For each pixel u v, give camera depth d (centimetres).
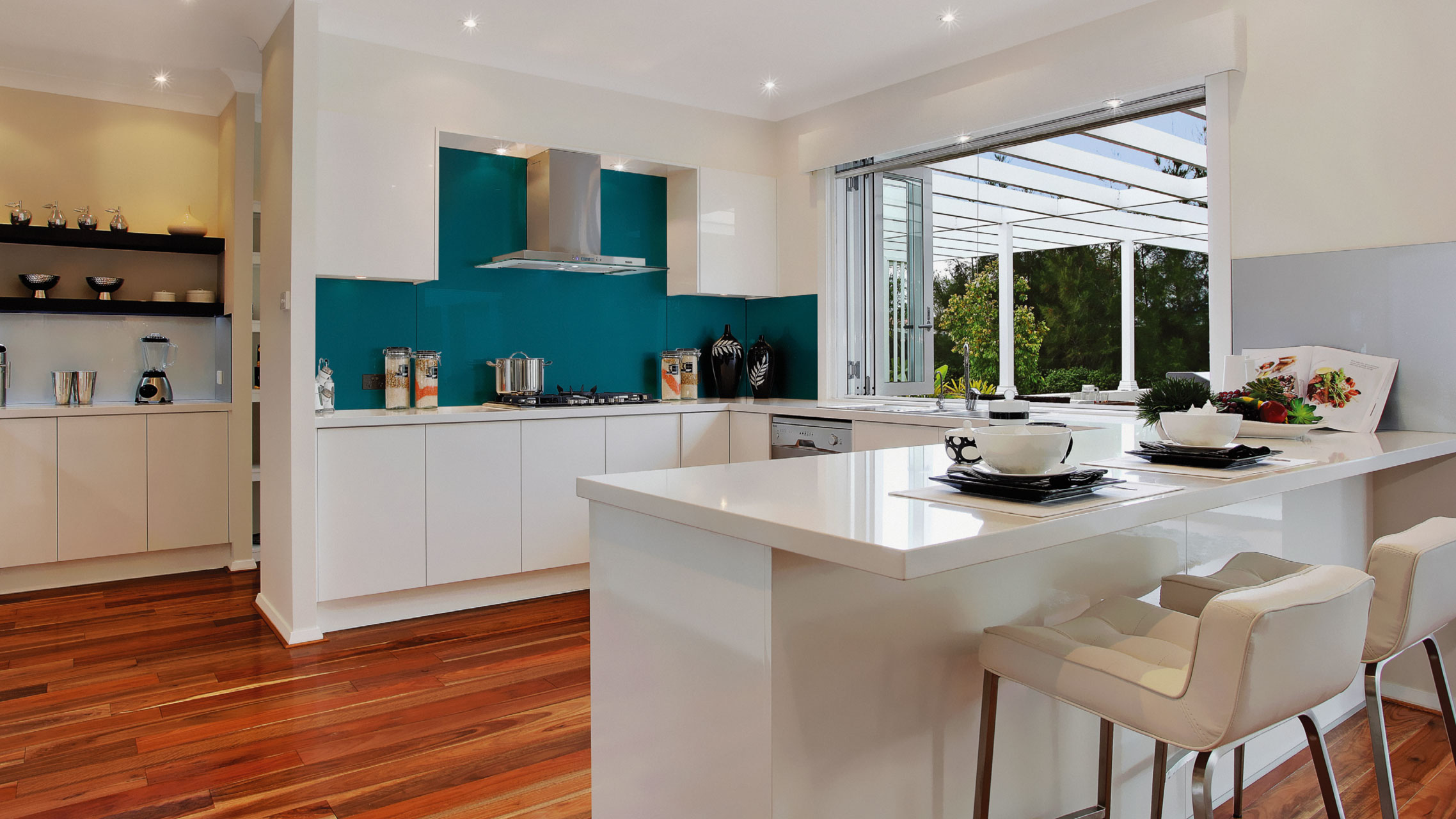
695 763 142
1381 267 271
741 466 184
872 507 131
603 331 463
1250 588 114
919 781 146
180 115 467
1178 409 217
